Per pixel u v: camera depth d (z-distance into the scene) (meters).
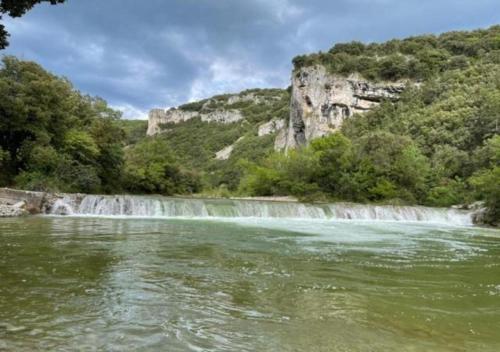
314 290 6.99
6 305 5.35
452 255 12.32
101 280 6.98
